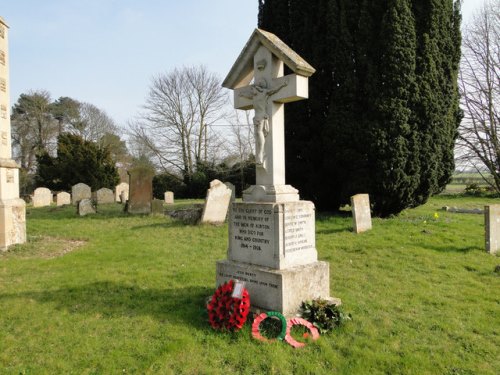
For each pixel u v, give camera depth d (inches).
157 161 1467.8
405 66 509.0
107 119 1876.2
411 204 561.0
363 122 522.0
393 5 510.0
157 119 1441.9
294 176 612.1
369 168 528.4
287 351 166.2
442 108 542.0
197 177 1360.7
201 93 1454.2
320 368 153.8
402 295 244.8
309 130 587.2
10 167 411.8
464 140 904.3
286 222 203.8
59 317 205.6
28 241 434.3
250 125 1384.1
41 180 1309.1
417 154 519.5
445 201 928.9
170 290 253.6
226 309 186.7
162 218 620.7
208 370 150.6
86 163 1279.5
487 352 169.2
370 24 532.1
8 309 217.6
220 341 173.9
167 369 151.6
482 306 225.1
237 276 215.3
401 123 510.0
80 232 502.3
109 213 701.9
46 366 154.4
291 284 196.2
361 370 151.7
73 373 148.9
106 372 149.3
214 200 537.3
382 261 327.6
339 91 536.7
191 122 1456.7
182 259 344.8
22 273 298.2
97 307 220.8
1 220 395.9
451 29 572.1
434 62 530.3
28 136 1718.8
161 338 179.0
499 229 367.2
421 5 534.6
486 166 935.0
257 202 214.4
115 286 262.1
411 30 514.0
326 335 183.9
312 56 574.6
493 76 907.4
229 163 1414.9
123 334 183.9
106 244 418.6
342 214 589.9
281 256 201.2
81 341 175.9
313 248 220.7
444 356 164.1
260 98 222.4
